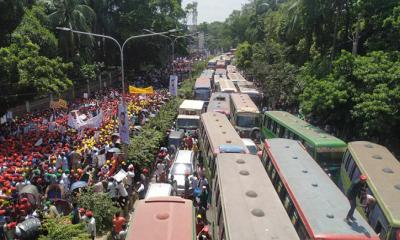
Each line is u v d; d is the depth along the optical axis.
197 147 24.52
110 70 56.81
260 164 14.43
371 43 24.19
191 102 31.19
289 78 33.09
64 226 11.12
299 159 15.64
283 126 22.91
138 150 19.73
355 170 15.34
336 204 11.44
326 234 9.64
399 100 18.28
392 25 22.41
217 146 17.77
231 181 12.66
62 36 38.25
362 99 19.91
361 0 25.69
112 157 19.02
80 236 11.11
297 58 38.62
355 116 20.16
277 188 14.62
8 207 12.96
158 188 15.41
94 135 22.03
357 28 25.47
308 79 26.67
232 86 39.81
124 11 56.28
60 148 19.00
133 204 16.92
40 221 12.19
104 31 52.75
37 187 14.62
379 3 24.89
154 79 58.72
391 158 15.42
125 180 16.39
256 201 11.23
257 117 26.94
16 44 28.31
